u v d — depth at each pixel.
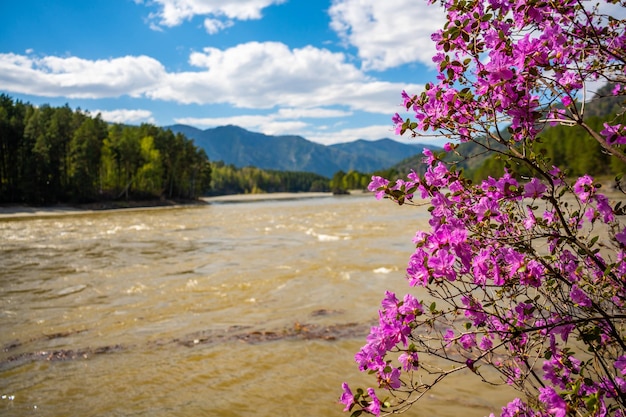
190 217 45.53
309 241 20.97
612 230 2.41
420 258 2.23
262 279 12.90
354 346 7.38
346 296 10.52
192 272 14.51
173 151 90.94
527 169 2.31
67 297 11.61
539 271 2.19
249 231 27.52
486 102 2.23
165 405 5.65
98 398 5.91
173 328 8.77
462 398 5.25
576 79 2.33
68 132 73.00
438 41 2.31
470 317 2.34
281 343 7.70
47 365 7.08
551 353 2.39
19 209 59.53
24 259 18.12
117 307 10.48
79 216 51.09
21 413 5.55
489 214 2.13
